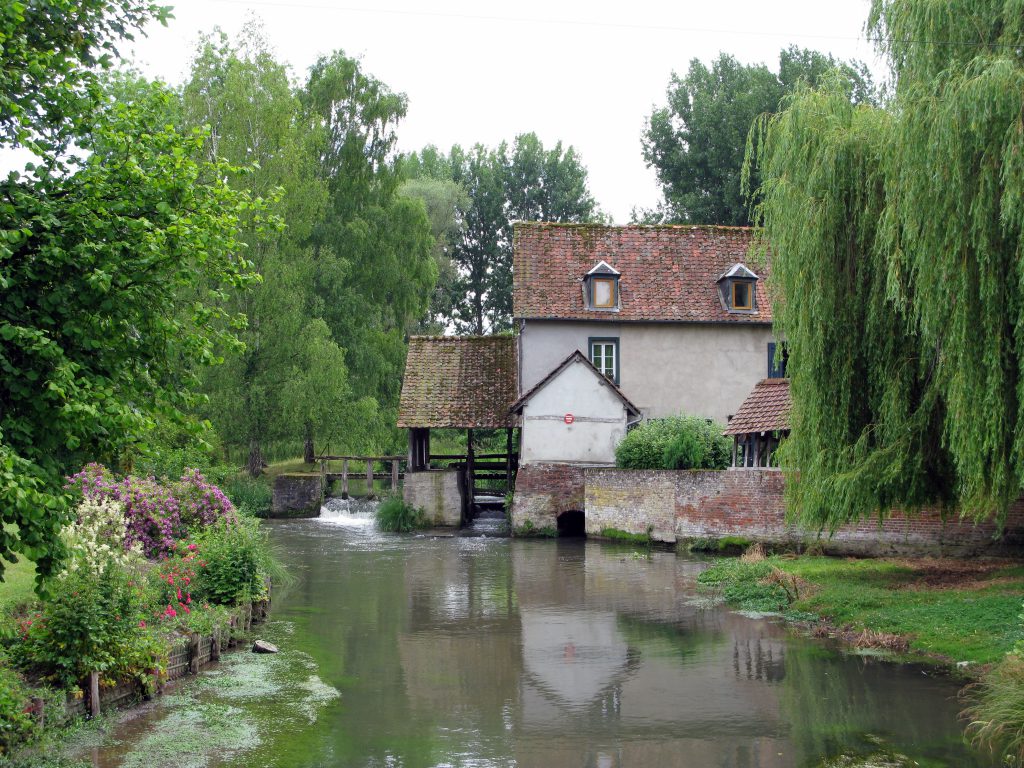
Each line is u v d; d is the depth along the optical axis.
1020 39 12.97
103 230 8.10
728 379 33.53
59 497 7.52
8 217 7.88
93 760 8.78
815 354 15.95
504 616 16.05
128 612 10.77
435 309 69.88
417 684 11.63
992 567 17.22
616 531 28.02
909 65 14.48
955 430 13.16
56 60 8.52
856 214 15.78
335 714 10.36
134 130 8.95
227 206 9.45
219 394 37.91
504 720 10.16
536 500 30.00
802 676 11.71
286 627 15.20
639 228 35.75
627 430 31.11
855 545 20.34
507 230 76.75
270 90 40.94
